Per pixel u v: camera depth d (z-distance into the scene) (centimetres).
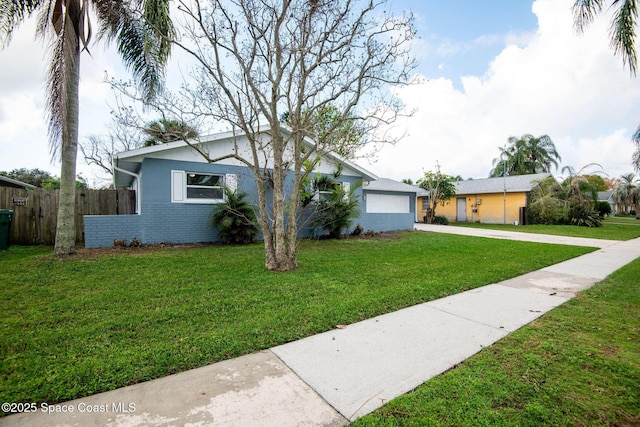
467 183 2619
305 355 270
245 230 907
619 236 1322
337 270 596
